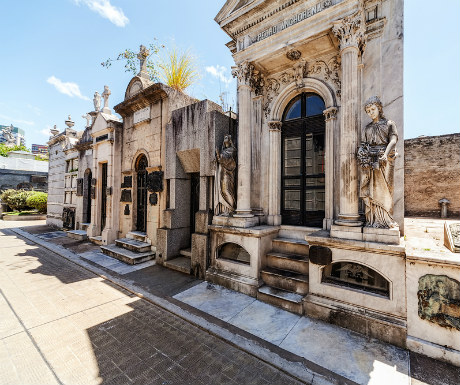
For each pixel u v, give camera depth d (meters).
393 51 4.93
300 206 6.22
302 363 3.28
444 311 3.40
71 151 14.71
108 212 10.45
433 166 16.94
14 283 6.17
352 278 4.52
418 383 2.94
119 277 6.61
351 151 4.53
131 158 10.20
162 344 3.74
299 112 6.48
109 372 3.12
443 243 4.41
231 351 3.60
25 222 19.55
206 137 6.91
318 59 5.93
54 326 4.19
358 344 3.71
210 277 6.20
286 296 4.86
